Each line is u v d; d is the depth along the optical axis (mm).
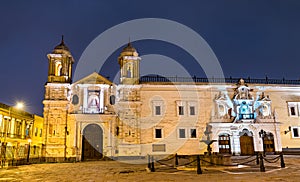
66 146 35906
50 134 35938
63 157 35281
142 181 14586
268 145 39250
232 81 42812
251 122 38656
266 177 14922
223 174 16594
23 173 20406
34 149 41125
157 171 19469
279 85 41781
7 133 35094
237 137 38500
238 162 26234
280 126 40312
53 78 37875
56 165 28156
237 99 39750
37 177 17828
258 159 23547
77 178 16969
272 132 39281
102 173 19578
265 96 41094
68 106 37188
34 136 45562
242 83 40594
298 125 40875
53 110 36688
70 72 40156
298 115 41312
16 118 38531
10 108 36344
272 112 40625
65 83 37375
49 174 19531
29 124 43219
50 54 38250
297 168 19734
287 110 41188
